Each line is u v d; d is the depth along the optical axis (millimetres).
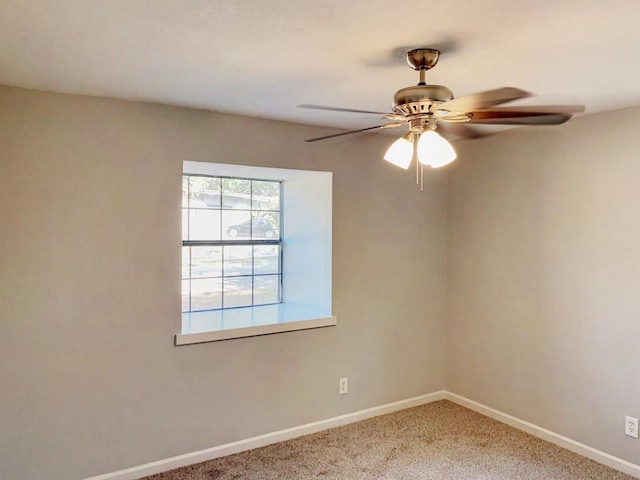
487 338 3592
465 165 3750
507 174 3402
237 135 2934
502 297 3463
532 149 3221
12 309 2348
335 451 2988
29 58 1937
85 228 2508
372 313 3555
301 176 3547
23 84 2299
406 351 3744
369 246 3523
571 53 1874
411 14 1515
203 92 2439
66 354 2475
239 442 2988
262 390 3070
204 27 1627
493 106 1756
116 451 2611
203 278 3549
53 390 2447
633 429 2684
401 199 3676
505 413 3453
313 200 3555
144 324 2672
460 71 2104
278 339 3133
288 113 2873
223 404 2926
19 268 2359
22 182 2357
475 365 3699
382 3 1435
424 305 3830
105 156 2551
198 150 2809
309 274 3613
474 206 3680
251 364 3025
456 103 1703
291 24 1601
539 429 3205
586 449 2924
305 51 1855
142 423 2678
